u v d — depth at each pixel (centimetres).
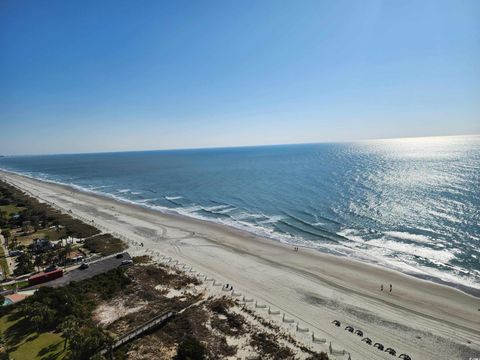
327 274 5059
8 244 6494
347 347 3238
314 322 3703
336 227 7469
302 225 7762
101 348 3009
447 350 3212
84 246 6397
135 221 8556
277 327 3556
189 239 6912
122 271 4972
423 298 4266
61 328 3278
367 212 8456
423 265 5303
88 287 4494
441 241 6234
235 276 4981
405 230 6981
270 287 4612
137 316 3766
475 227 6856
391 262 5475
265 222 8212
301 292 4466
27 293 4350
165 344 3259
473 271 4997
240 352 3106
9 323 3603
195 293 4356
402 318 3809
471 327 3597
